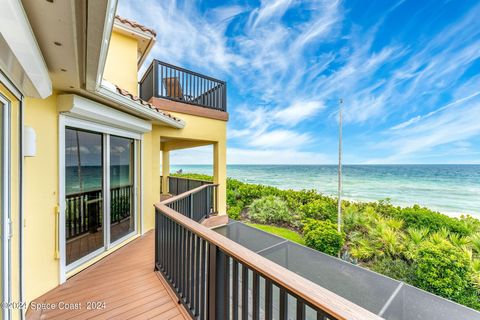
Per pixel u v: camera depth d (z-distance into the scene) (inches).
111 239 139.6
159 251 113.2
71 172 112.6
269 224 443.5
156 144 202.8
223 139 254.2
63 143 105.3
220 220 245.8
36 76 60.9
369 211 402.9
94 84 90.2
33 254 89.7
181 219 86.7
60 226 102.5
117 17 186.1
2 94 58.5
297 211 432.8
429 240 265.0
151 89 213.0
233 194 530.3
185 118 221.6
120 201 150.3
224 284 62.7
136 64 213.5
